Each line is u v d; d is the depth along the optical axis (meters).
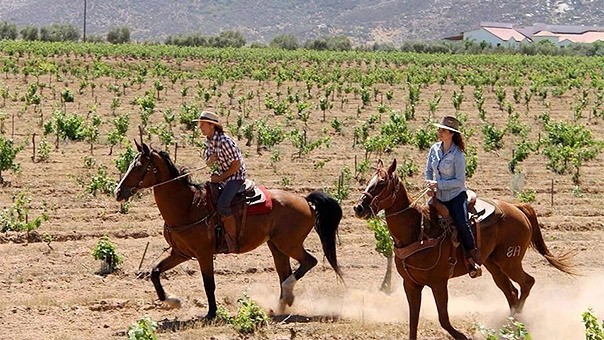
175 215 12.80
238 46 117.69
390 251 14.98
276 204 13.45
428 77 61.97
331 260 13.69
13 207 19.64
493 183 26.19
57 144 29.94
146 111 37.91
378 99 51.09
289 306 13.72
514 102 50.78
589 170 28.83
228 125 34.69
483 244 12.12
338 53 94.62
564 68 79.44
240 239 13.09
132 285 15.45
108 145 31.00
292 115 39.94
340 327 12.57
